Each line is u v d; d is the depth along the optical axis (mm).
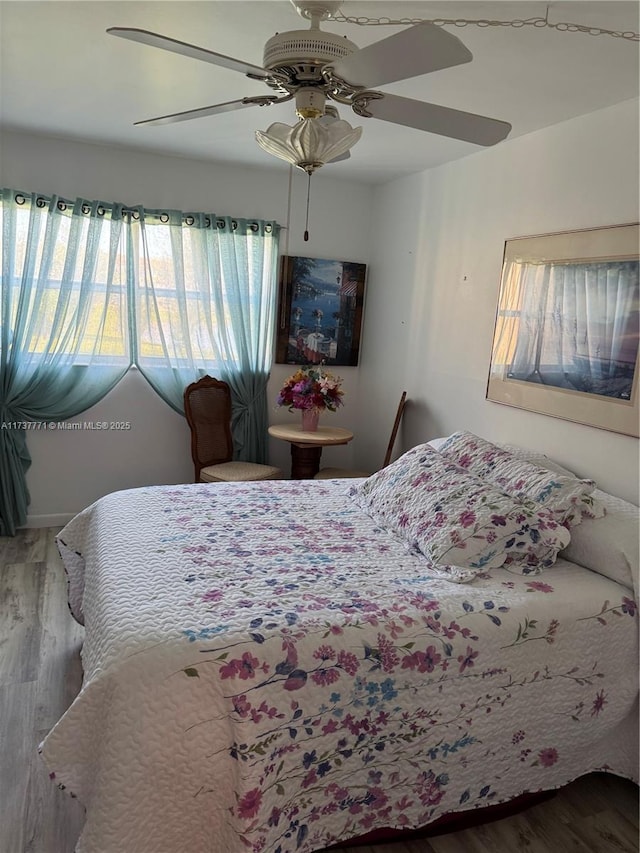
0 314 3812
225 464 4250
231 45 2250
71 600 2703
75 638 2807
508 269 3199
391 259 4414
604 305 2621
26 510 4070
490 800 1921
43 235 3850
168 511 2594
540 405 2982
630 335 2502
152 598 1816
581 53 2127
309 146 1868
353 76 1621
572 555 2326
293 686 1624
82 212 3893
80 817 1862
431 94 2578
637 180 2492
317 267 4582
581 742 2027
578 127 2770
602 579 2189
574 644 1976
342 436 4195
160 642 1605
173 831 1545
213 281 4273
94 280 4008
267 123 3215
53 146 3809
